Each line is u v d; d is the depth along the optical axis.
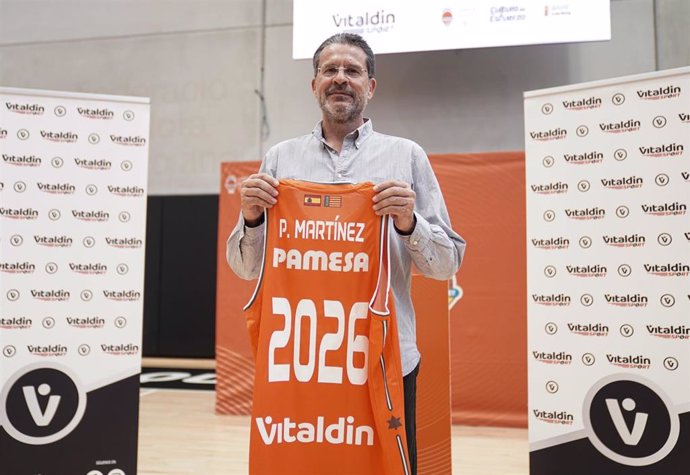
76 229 1.93
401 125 5.71
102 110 1.96
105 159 1.96
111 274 1.96
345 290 1.65
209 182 6.32
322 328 1.64
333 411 1.61
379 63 5.79
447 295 2.41
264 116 6.17
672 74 1.76
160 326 6.44
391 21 5.06
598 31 4.74
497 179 4.07
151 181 6.46
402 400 1.56
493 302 4.03
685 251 1.74
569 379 1.87
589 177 1.86
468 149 5.58
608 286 1.83
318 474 1.59
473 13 4.94
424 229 1.61
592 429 1.83
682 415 1.73
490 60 5.57
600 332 1.83
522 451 3.36
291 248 1.67
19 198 1.89
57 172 1.92
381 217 1.64
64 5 6.62
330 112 1.72
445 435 2.39
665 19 5.22
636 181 1.80
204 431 3.72
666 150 1.76
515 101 5.50
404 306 1.71
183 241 6.38
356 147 1.77
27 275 1.89
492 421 3.98
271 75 6.18
